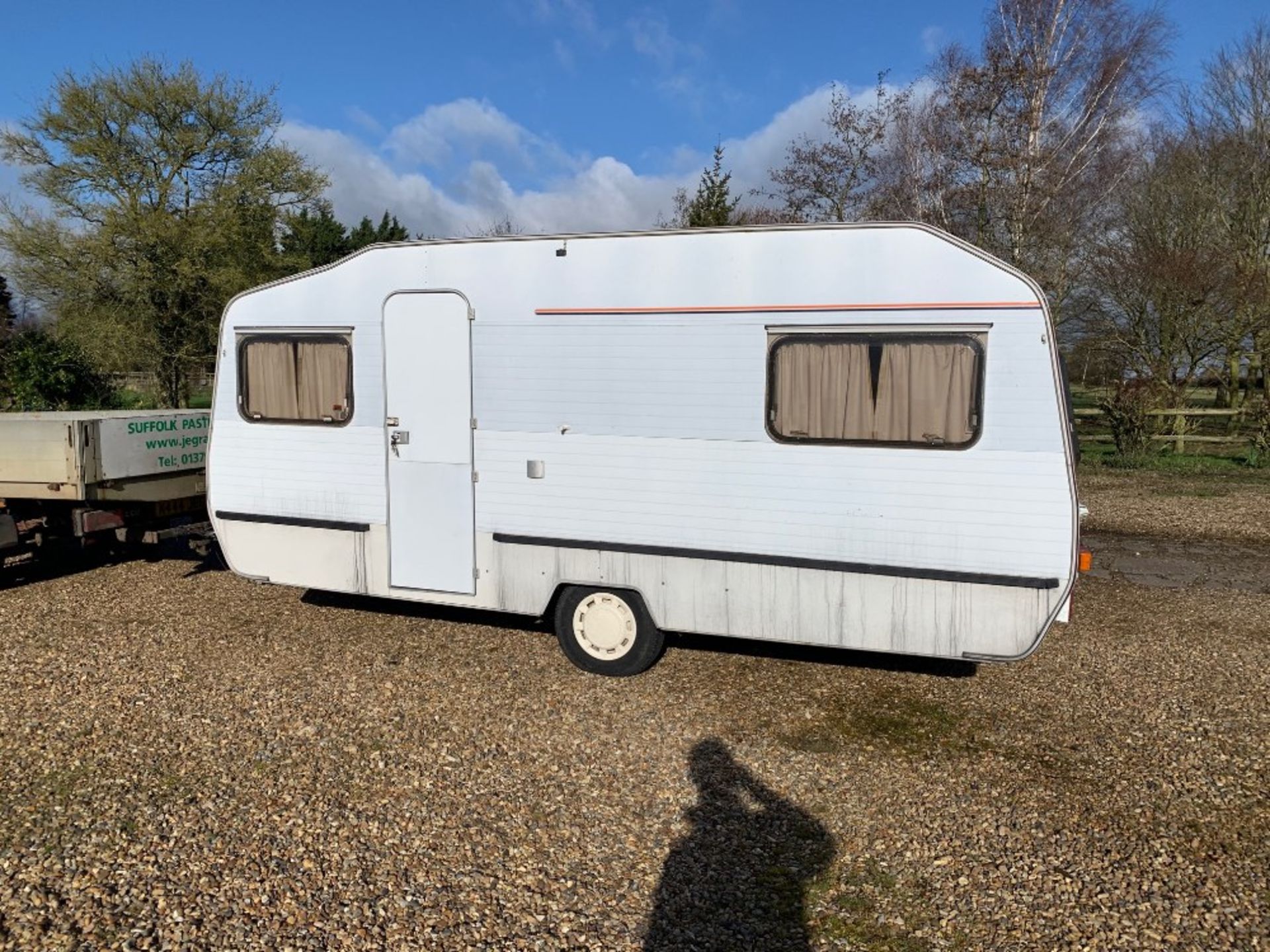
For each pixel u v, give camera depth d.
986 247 17.11
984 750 4.45
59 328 20.41
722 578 5.06
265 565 6.12
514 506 5.45
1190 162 17.45
